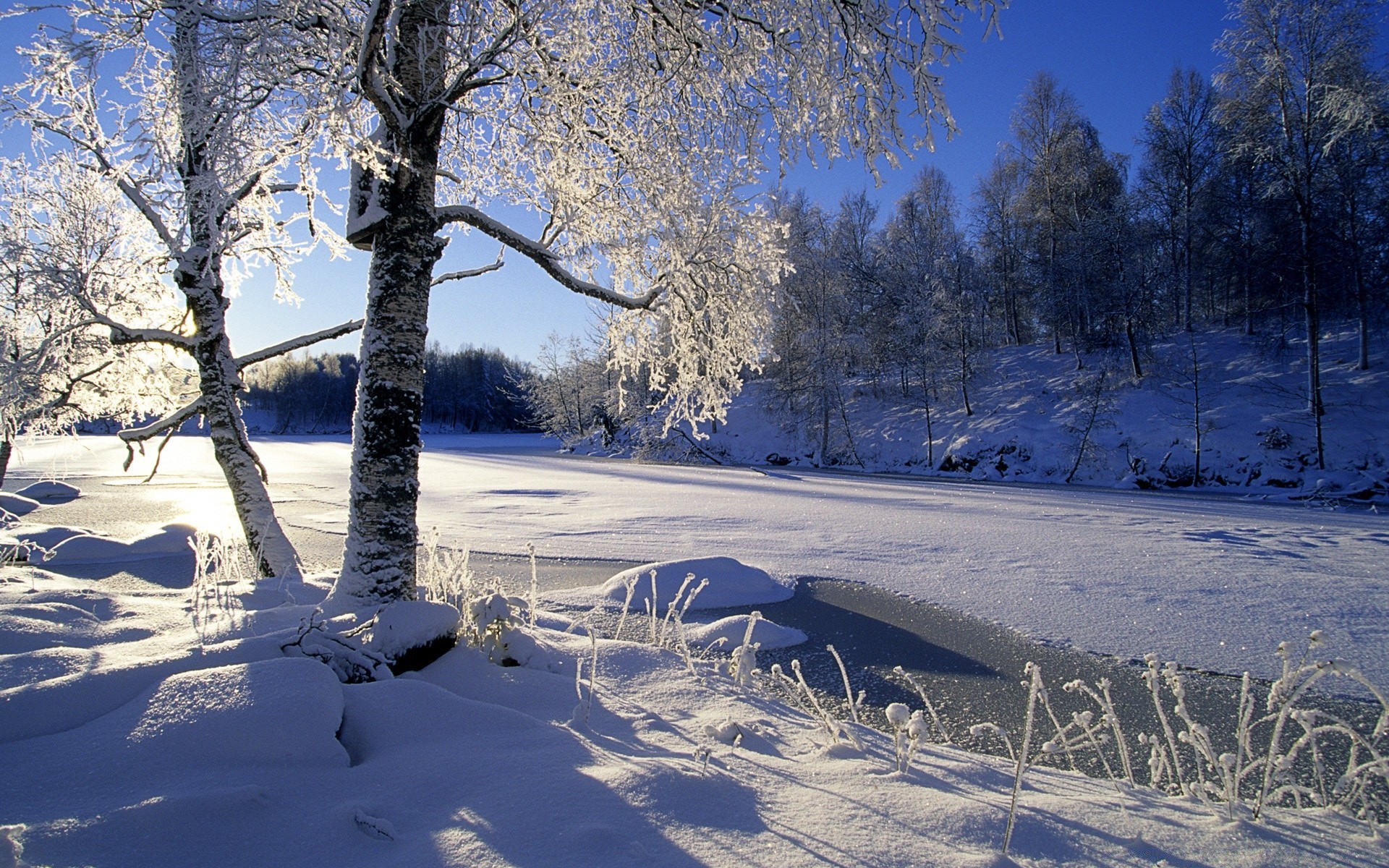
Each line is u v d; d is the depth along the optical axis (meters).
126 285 9.82
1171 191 40.75
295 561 7.49
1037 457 31.66
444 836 2.10
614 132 6.37
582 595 8.11
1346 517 16.59
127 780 2.38
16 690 2.84
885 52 5.34
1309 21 26.05
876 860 2.06
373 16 3.66
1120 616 7.53
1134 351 35.50
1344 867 2.17
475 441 72.50
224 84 4.05
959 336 40.19
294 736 2.64
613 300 6.00
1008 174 48.97
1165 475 26.88
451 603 5.08
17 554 8.29
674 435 42.19
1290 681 2.81
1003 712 4.87
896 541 12.43
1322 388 29.20
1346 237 28.52
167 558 10.12
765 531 13.59
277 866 1.96
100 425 50.38
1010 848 2.20
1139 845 2.28
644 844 2.08
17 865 1.84
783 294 6.80
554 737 3.00
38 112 6.52
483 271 6.88
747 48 6.04
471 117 6.81
